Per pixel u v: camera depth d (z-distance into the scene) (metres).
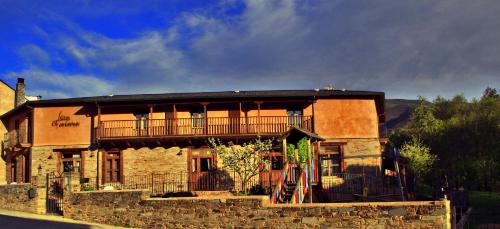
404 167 31.59
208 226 18.98
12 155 35.12
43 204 24.20
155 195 26.08
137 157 30.64
